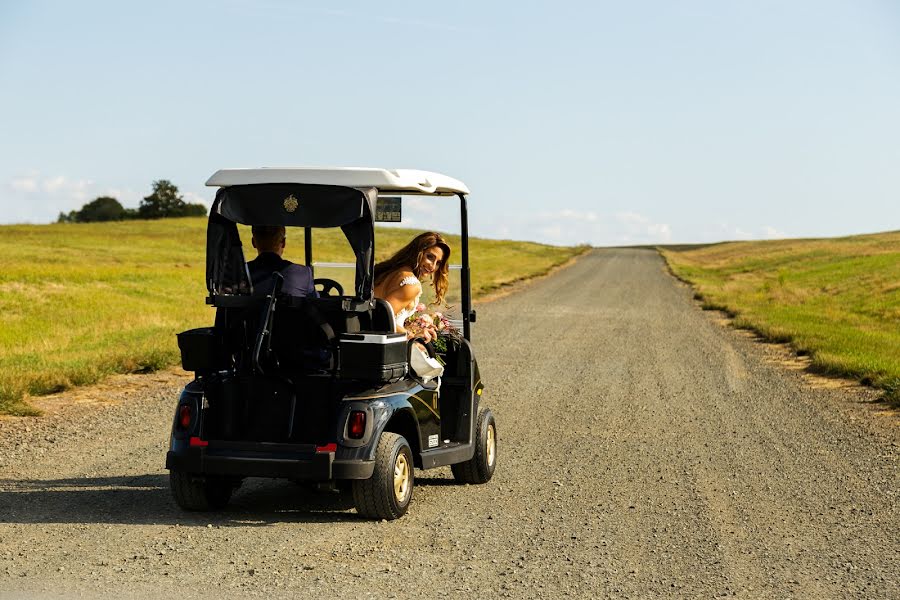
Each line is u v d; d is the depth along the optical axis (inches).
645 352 701.9
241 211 232.2
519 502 268.8
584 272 2474.2
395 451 235.0
